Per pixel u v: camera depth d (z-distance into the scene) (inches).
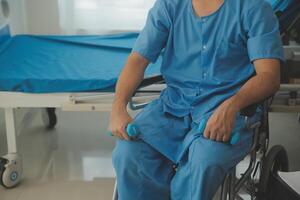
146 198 58.4
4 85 82.1
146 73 80.2
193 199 53.2
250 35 59.0
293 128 117.3
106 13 134.5
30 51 104.7
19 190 87.5
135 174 57.3
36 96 82.7
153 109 63.3
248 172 61.7
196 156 53.2
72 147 108.1
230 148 54.1
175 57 63.9
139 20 135.3
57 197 85.4
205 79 61.4
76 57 99.9
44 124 120.3
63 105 82.4
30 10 135.0
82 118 126.3
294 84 71.9
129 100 64.1
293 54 72.4
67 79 81.8
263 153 66.7
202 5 61.9
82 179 92.6
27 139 112.0
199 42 61.7
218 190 60.2
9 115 85.0
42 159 101.3
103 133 116.6
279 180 64.5
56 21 135.9
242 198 72.9
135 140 58.1
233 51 60.2
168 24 63.9
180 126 60.7
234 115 53.6
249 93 55.3
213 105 59.7
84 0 133.3
